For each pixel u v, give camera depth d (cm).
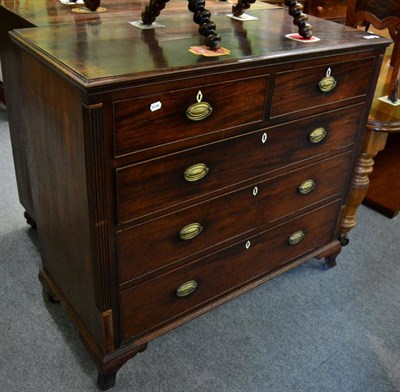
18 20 136
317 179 153
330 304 168
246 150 125
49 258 148
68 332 150
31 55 110
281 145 133
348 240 197
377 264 190
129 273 120
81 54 104
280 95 123
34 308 158
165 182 112
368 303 170
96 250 110
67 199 118
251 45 121
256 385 137
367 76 144
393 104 175
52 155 118
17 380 134
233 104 114
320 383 139
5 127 272
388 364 147
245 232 142
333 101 139
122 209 108
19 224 198
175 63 102
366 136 166
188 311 142
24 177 175
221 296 149
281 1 262
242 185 131
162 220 118
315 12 292
